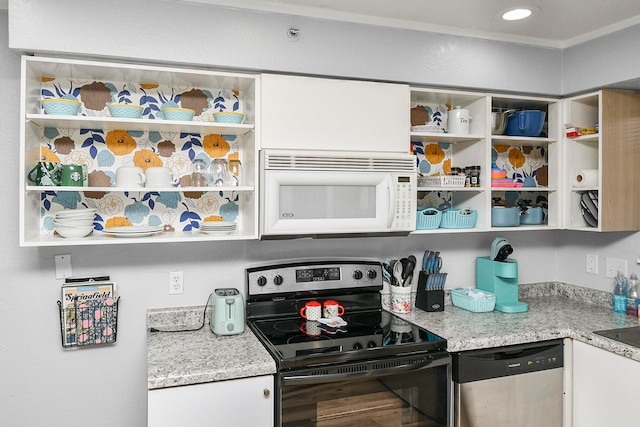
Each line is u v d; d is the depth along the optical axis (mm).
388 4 2107
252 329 2221
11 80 2080
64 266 2154
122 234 2010
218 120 2154
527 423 2174
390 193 2277
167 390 1658
